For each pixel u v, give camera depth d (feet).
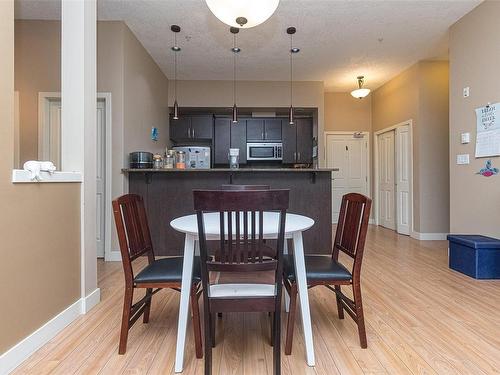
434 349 5.39
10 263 4.86
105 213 11.45
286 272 5.54
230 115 20.56
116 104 11.43
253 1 6.60
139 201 6.10
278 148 19.99
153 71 15.23
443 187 15.15
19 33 11.27
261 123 20.01
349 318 6.65
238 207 4.24
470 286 8.52
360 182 21.18
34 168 5.36
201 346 5.19
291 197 12.46
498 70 9.66
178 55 14.62
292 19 11.34
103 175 11.69
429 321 6.45
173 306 7.35
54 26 11.32
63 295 6.28
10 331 4.84
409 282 8.86
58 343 5.64
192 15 11.03
